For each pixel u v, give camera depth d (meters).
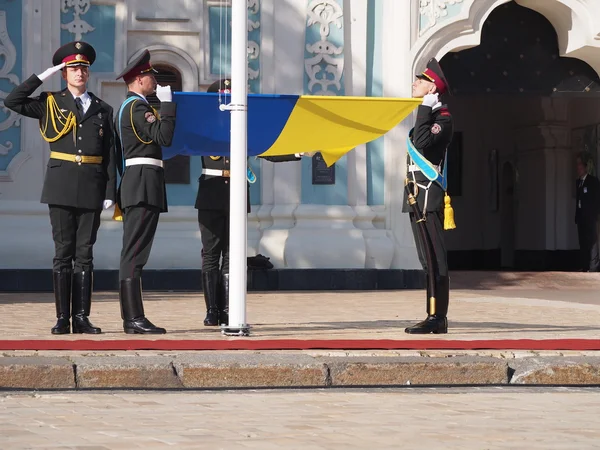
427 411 13.90
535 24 42.50
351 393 15.56
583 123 55.19
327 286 38.94
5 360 16.03
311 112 21.05
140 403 14.38
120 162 20.25
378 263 39.44
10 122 39.06
